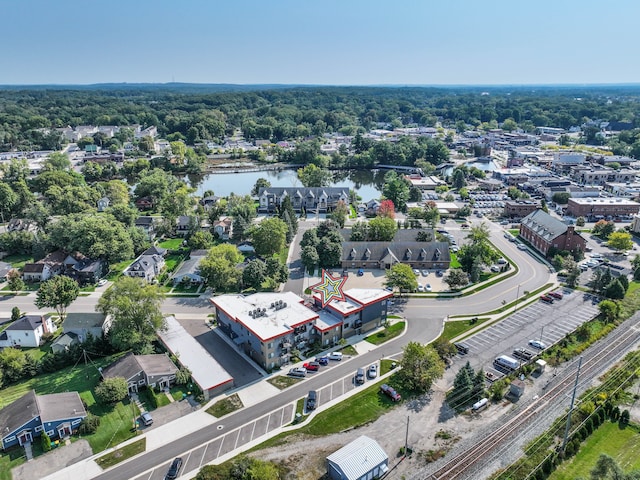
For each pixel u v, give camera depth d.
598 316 100.62
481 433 66.69
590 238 155.12
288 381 79.81
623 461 61.41
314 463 61.50
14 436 64.62
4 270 124.31
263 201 191.12
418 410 71.94
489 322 99.44
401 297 112.06
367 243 132.25
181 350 86.75
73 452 64.06
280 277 117.69
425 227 166.00
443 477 59.00
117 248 127.56
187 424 69.50
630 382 77.81
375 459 59.34
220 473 57.25
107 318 95.06
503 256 139.62
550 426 67.69
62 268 126.69
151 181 196.38
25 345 92.25
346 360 86.06
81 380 80.31
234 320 89.56
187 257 138.12
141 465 61.62
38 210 156.50
